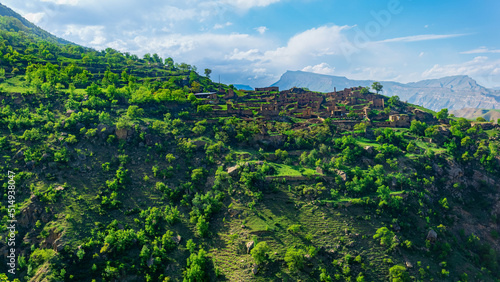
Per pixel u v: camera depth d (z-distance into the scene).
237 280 149.62
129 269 153.38
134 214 182.50
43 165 193.00
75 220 168.62
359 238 171.88
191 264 154.38
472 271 171.38
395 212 189.88
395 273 152.00
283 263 156.50
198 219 177.50
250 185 197.38
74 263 151.12
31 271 145.50
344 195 197.62
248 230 173.00
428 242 175.75
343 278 154.12
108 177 199.25
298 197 193.00
